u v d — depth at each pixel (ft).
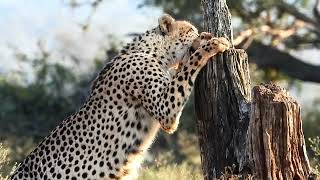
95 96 40.75
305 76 120.37
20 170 41.04
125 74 40.37
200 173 57.93
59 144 40.50
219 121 38.06
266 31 114.01
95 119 40.29
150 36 42.11
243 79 38.17
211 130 38.40
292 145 35.45
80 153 40.06
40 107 109.09
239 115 37.70
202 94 38.68
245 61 38.42
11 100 108.78
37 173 40.47
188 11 112.78
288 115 35.22
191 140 90.63
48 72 113.19
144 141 40.37
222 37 38.70
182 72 38.47
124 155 40.06
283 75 125.59
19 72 114.83
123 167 40.14
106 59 111.96
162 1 115.03
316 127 101.14
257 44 118.01
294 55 127.44
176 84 38.47
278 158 35.37
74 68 114.01
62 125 41.11
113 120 40.09
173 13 114.01
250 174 35.86
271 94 35.50
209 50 37.96
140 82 39.99
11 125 104.83
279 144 35.35
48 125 107.76
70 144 40.27
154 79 39.83
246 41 113.60
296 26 118.21
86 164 39.88
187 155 86.38
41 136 104.58
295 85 124.57
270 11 115.96
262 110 35.45
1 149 51.72
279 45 122.83
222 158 37.91
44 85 111.24
